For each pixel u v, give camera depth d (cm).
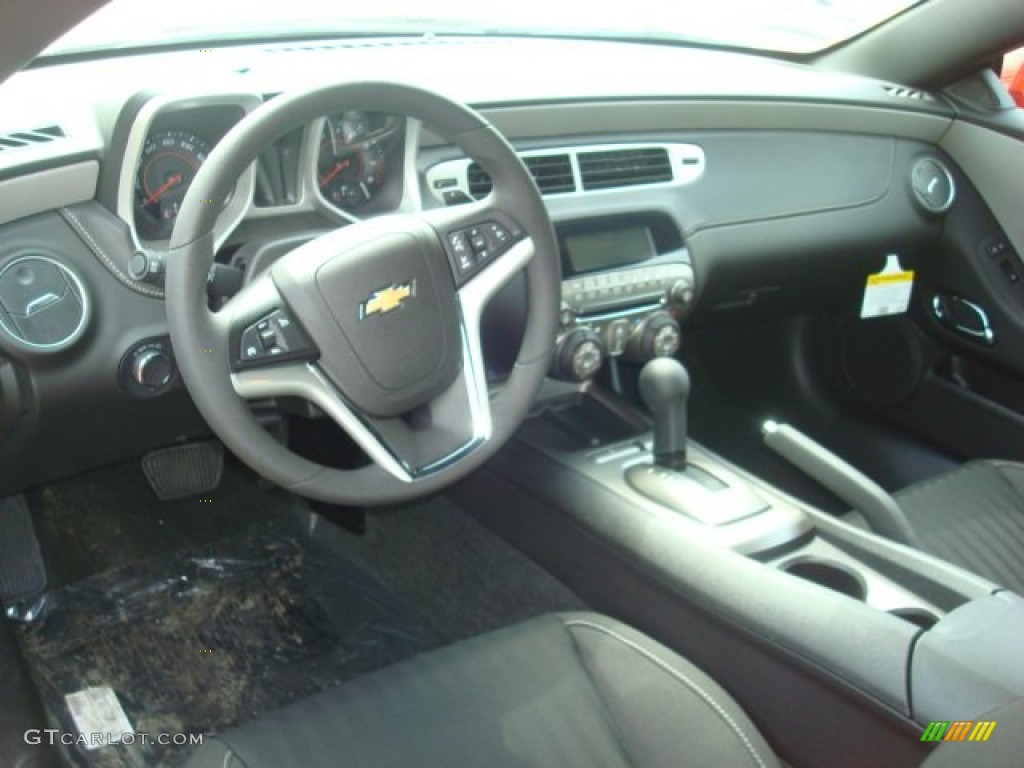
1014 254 204
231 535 199
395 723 108
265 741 105
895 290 213
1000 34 197
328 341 110
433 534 201
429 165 149
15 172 118
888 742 109
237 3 168
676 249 178
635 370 194
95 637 174
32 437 130
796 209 191
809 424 238
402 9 187
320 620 183
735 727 108
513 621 183
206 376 107
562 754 106
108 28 152
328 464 160
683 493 143
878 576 132
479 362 121
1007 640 108
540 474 157
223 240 126
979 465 182
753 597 123
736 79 186
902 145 205
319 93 107
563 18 206
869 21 215
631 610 144
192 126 131
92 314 125
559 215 161
